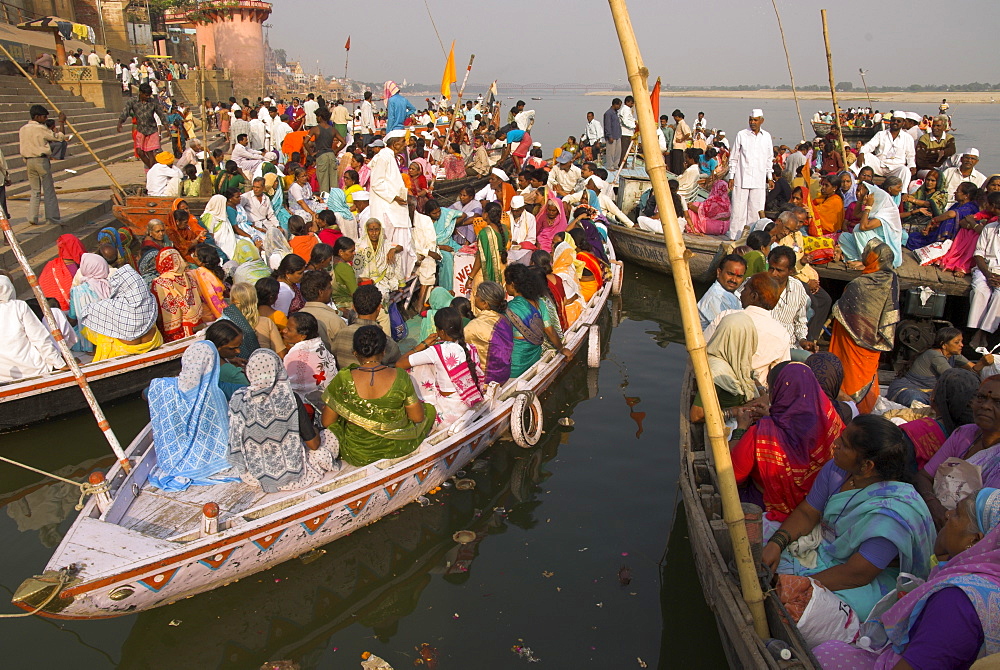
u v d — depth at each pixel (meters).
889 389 6.25
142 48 40.41
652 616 4.51
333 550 5.11
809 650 3.22
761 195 11.21
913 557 3.48
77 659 4.18
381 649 4.22
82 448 6.56
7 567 4.92
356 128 22.39
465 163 18.98
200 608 4.55
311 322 5.80
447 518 5.52
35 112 10.30
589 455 6.48
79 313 7.01
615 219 13.62
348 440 5.27
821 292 7.47
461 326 5.97
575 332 8.28
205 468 5.11
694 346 3.39
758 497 4.46
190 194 12.02
